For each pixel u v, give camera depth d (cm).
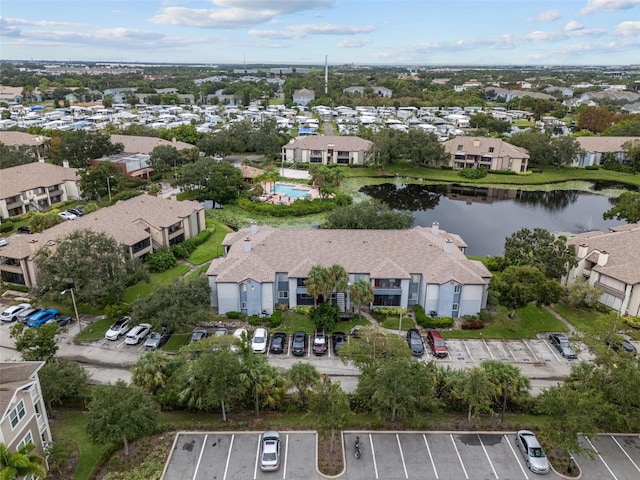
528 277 5841
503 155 14888
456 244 6844
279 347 5281
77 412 4344
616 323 4856
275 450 3766
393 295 6062
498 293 5828
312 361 5178
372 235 6538
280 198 11594
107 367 5019
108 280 5803
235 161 15950
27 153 12288
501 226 10438
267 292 5909
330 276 5628
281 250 6300
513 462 3822
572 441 3656
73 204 10512
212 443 3969
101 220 7362
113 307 5778
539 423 4250
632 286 6022
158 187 11475
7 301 6384
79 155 12388
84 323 5853
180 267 7481
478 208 11938
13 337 4972
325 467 3741
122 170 12175
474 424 4219
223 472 3681
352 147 15475
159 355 4484
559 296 5981
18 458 2977
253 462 3781
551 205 12325
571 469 3709
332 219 7894
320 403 3856
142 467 3694
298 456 3844
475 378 4066
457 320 5997
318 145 15612
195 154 13862
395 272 5950
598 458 3872
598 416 3803
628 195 8988
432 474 3697
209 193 11025
